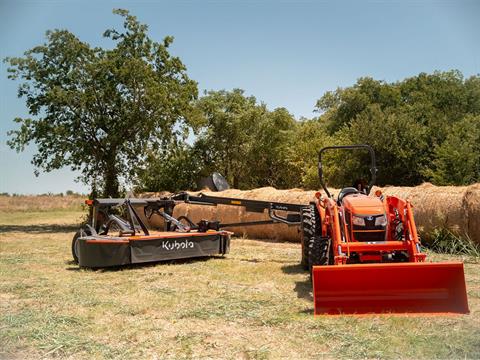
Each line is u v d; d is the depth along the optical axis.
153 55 19.75
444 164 16.11
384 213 5.90
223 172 23.88
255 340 4.34
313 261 6.14
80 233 9.23
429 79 28.66
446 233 9.58
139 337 4.50
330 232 6.37
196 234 9.13
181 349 4.16
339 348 4.05
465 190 9.52
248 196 13.99
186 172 21.84
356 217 5.86
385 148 18.20
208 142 22.97
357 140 18.73
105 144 19.05
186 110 19.61
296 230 12.52
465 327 4.48
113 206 9.27
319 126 27.86
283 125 23.55
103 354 4.07
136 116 19.05
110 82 18.72
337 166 18.80
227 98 24.38
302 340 4.29
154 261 8.72
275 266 8.29
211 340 4.38
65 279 7.42
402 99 28.45
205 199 9.78
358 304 5.03
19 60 18.59
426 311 4.93
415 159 18.14
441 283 5.00
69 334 4.59
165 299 5.94
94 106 19.03
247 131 23.52
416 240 5.50
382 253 5.85
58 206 36.94
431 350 3.94
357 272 4.98
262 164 24.25
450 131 17.97
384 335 4.32
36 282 7.20
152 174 21.27
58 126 18.39
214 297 6.00
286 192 13.24
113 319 5.10
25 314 5.29
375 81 29.03
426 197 9.98
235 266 8.38
